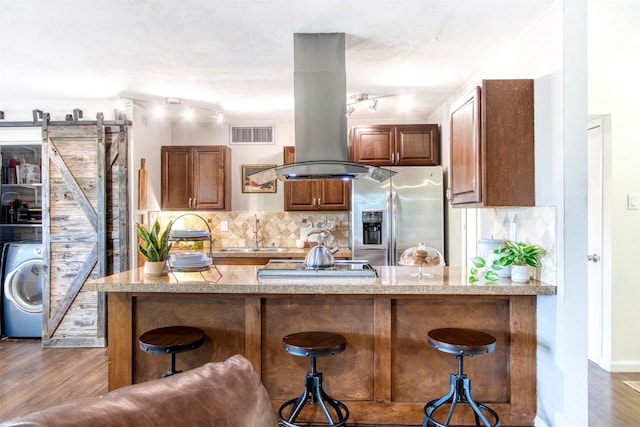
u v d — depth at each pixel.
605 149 3.25
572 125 2.12
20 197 4.48
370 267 2.66
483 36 2.63
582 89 2.12
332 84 2.64
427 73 3.36
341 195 4.73
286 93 3.92
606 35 2.53
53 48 2.81
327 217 5.00
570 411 2.10
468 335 2.14
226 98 4.07
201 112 4.59
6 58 2.99
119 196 3.92
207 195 4.68
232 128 5.06
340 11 2.32
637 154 3.22
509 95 2.36
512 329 2.36
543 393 2.30
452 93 3.94
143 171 4.16
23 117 4.11
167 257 2.68
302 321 2.43
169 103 4.17
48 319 3.87
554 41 2.21
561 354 2.14
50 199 3.92
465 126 2.55
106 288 2.29
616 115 3.22
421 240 4.19
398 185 4.21
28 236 4.46
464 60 3.07
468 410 2.37
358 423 2.38
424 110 4.62
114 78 3.46
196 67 3.21
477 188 2.37
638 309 3.21
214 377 1.06
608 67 3.08
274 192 5.03
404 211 4.21
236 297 2.45
